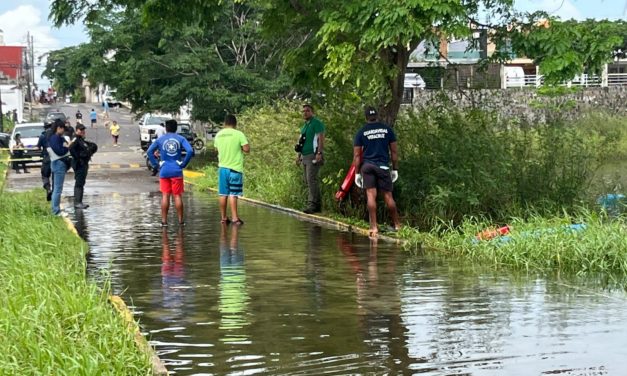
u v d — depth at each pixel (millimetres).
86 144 19453
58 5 18156
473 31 16750
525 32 16109
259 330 8125
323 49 17016
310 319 8539
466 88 18172
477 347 7438
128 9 18547
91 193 24156
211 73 35719
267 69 37469
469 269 11305
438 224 14812
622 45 15961
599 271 11000
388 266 11555
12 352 6480
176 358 7219
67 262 11102
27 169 38250
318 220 16969
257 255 12570
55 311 7539
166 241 14156
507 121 16766
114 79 37844
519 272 11070
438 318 8523
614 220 12961
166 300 9453
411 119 17016
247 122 26562
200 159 39438
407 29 14125
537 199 15461
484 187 15117
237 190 16500
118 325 7383
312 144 17688
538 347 7398
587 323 8219
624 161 26172
